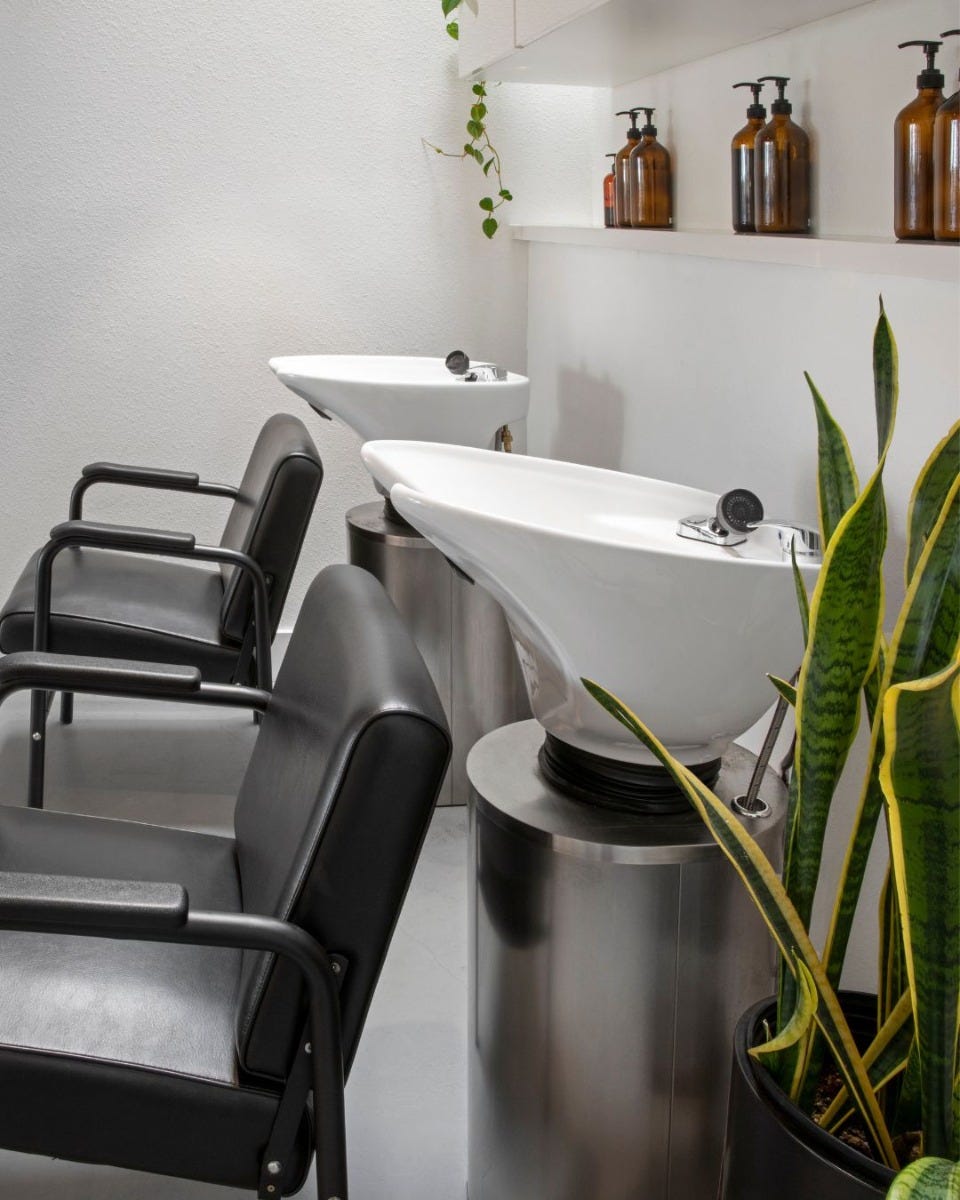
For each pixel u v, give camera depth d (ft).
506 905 4.99
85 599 8.84
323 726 4.64
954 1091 3.21
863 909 5.86
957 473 3.53
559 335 10.77
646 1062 4.90
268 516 8.58
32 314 11.43
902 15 5.60
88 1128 4.20
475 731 9.73
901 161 5.27
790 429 6.48
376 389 9.03
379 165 11.50
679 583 4.24
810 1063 3.68
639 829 4.80
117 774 10.07
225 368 11.76
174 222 11.39
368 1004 4.31
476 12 9.18
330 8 11.14
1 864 5.28
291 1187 4.35
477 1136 5.48
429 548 9.29
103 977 4.62
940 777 2.93
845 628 3.45
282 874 4.52
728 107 7.55
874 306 5.59
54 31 10.89
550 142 11.58
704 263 7.42
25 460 11.73
